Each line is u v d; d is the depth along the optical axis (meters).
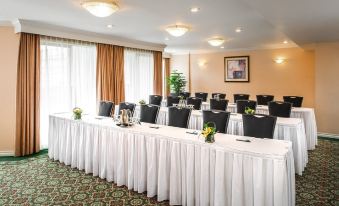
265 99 7.08
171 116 4.23
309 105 7.83
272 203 2.29
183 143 2.84
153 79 8.18
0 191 3.36
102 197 3.17
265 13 3.68
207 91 9.97
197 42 7.57
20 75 4.98
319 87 6.82
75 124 4.15
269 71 8.50
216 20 4.65
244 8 3.88
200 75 10.11
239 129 4.54
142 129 3.40
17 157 4.93
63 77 5.76
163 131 3.27
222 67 9.53
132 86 7.55
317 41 6.54
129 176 3.34
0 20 4.83
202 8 3.89
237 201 2.44
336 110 6.64
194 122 5.18
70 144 4.27
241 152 2.41
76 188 3.43
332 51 6.59
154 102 6.91
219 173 2.55
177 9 3.95
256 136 3.40
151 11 4.06
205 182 2.66
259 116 3.43
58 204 3.00
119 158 3.46
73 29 5.59
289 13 3.67
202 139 2.83
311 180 3.68
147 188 3.17
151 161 3.11
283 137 3.97
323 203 3.00
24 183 3.62
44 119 5.46
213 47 8.70
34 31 5.04
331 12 3.63
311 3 3.19
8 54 5.00
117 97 6.91
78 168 4.14
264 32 5.86
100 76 6.47
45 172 4.04
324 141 6.16
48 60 5.47
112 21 4.83
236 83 9.23
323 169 4.14
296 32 5.25
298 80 7.98
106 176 3.70
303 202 3.03
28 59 5.05
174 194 2.91
